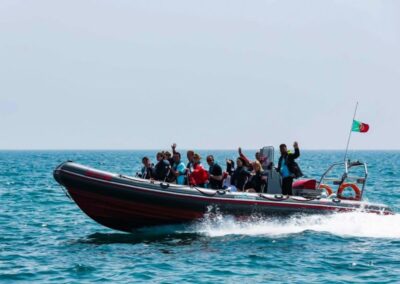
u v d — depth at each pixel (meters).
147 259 23.09
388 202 47.44
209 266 22.00
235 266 22.02
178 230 27.06
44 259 23.44
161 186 26.53
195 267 21.86
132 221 26.98
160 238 26.70
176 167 27.84
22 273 21.17
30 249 25.55
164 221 26.86
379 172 104.56
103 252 24.52
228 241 25.88
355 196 30.05
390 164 157.62
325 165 149.38
